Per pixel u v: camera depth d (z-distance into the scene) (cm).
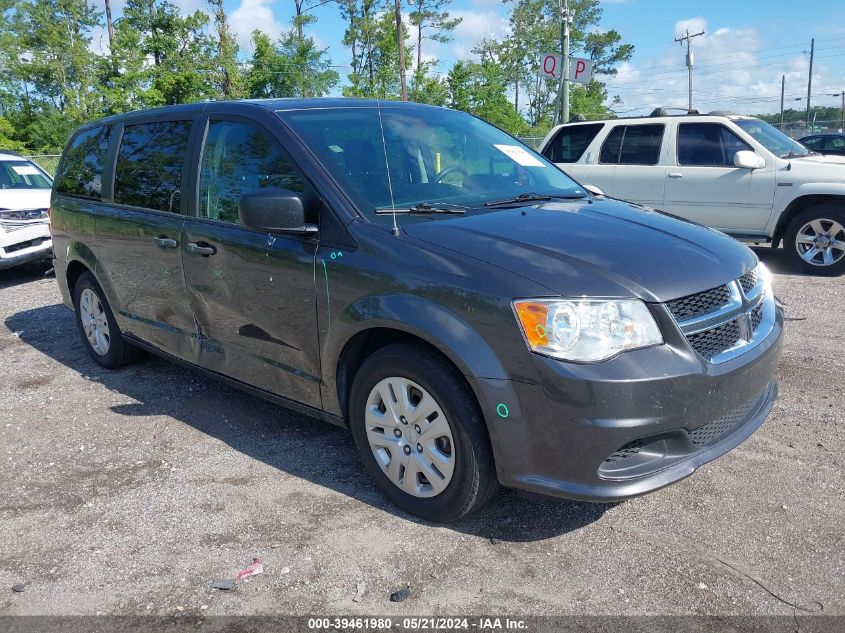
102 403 477
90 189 512
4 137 4169
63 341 636
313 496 342
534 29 5397
